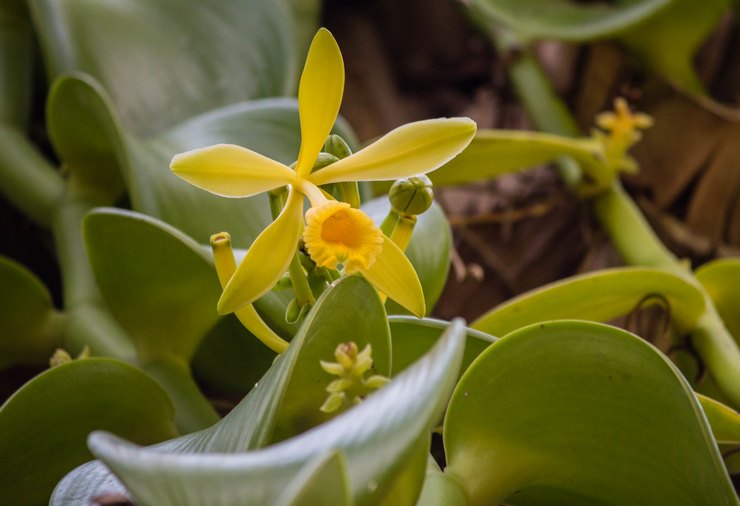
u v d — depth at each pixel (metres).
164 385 0.88
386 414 0.65
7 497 0.82
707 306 0.96
